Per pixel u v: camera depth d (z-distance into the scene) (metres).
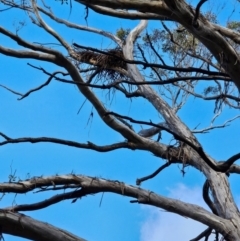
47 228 6.89
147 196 7.53
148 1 5.04
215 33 5.17
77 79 8.20
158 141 9.65
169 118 9.55
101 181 7.68
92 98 8.45
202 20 5.18
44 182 7.64
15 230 6.95
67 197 7.68
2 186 7.46
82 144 8.68
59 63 8.04
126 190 7.63
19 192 7.49
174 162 8.93
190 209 7.44
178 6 4.88
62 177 7.69
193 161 8.73
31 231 6.90
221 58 5.34
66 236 6.86
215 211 8.67
